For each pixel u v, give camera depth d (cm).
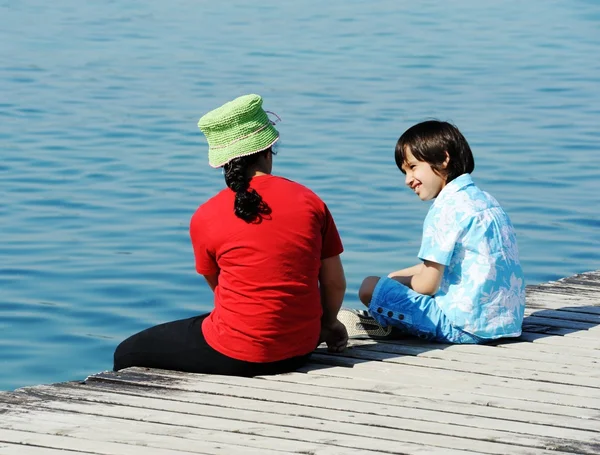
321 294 1230
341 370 1197
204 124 1150
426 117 3503
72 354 1691
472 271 1275
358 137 3244
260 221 1141
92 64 4528
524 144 3153
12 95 3909
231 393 1116
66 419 1032
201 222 1166
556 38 5075
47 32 5356
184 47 4922
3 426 1009
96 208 2536
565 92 3894
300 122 3441
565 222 2447
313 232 1156
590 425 1028
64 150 3112
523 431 1012
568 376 1177
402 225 2406
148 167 2934
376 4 6259
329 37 5141
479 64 4447
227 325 1162
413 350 1273
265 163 1169
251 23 5600
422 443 980
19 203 2569
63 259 2164
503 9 6019
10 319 1842
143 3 6397
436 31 5303
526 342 1309
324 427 1019
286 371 1188
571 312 1453
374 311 1304
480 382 1156
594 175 2833
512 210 2538
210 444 971
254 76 4222
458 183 1274
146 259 2170
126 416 1043
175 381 1153
